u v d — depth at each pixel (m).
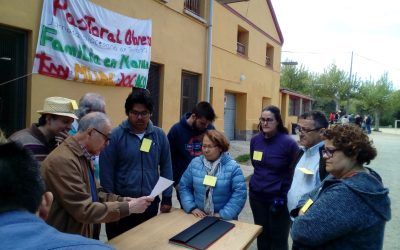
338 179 1.79
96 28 5.69
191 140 3.59
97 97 3.15
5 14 4.32
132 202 2.26
